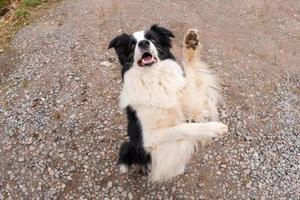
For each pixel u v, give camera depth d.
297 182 1.39
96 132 1.51
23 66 1.79
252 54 1.84
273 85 1.69
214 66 1.75
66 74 1.72
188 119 1.23
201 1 2.14
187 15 2.04
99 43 1.87
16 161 1.46
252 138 1.50
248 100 1.62
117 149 1.46
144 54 1.14
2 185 1.41
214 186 1.36
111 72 1.71
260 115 1.57
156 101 1.16
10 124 1.58
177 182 1.36
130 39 1.19
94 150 1.47
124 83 1.20
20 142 1.51
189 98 1.20
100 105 1.59
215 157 1.43
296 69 1.78
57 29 1.96
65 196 1.37
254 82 1.69
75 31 1.93
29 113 1.60
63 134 1.52
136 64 1.16
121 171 1.39
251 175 1.40
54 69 1.75
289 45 1.91
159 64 1.16
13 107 1.63
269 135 1.51
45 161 1.45
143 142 1.18
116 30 1.94
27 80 1.72
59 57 1.80
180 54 1.78
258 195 1.35
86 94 1.64
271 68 1.77
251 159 1.44
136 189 1.36
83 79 1.69
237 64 1.77
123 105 1.20
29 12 2.10
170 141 1.15
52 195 1.38
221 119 1.54
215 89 1.27
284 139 1.51
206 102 1.23
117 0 2.11
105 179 1.39
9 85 1.72
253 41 1.91
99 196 1.36
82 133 1.51
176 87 1.18
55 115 1.58
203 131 1.11
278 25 2.02
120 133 1.50
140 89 1.16
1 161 1.47
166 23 1.98
